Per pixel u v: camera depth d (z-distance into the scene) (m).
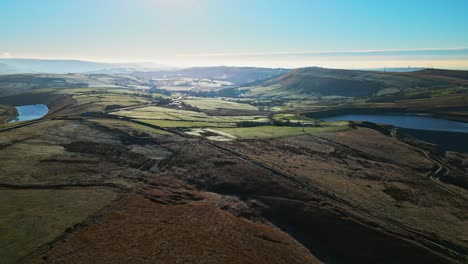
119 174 67.69
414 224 56.97
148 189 61.47
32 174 63.22
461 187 78.25
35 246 40.69
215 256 42.44
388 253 49.75
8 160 69.06
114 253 40.53
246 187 66.38
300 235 53.53
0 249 39.41
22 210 49.16
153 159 77.88
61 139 86.62
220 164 76.19
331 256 49.66
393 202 65.00
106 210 51.69
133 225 47.78
